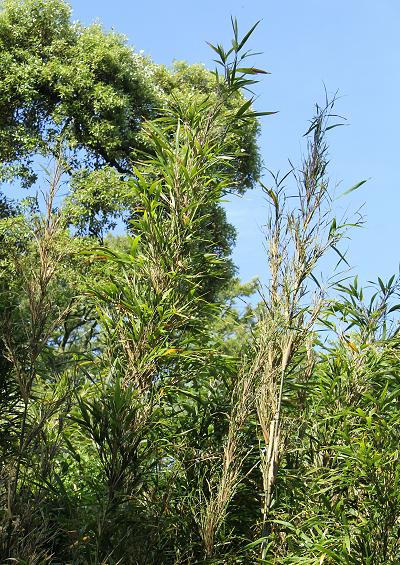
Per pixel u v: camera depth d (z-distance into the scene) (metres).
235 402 3.92
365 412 4.14
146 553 3.42
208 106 4.42
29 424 3.71
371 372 4.26
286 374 3.94
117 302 3.95
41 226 3.62
